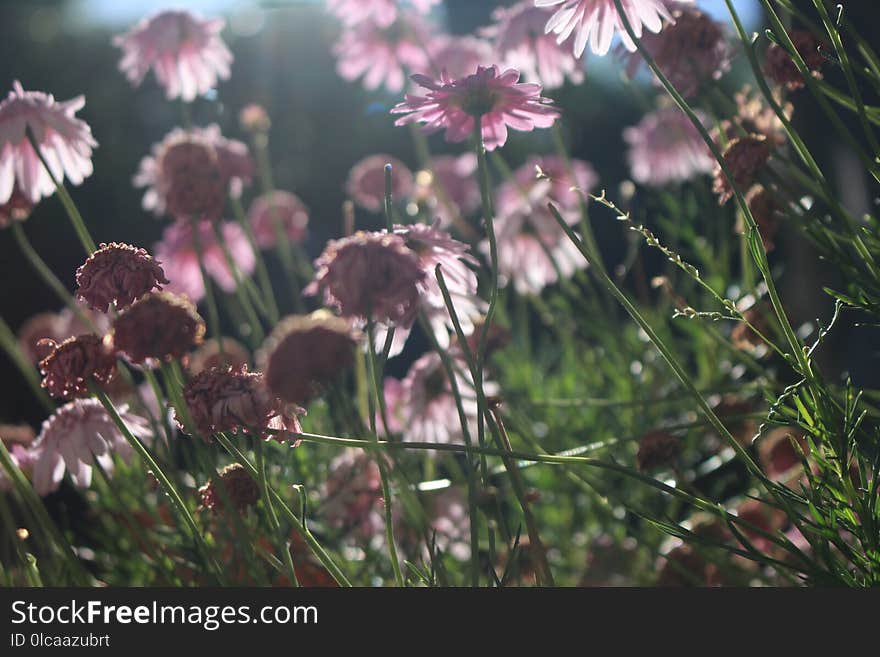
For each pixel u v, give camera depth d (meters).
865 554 0.65
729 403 0.85
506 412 0.84
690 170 1.13
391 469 0.74
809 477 0.66
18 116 0.78
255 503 0.70
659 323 1.02
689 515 0.94
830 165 0.91
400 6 1.12
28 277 2.18
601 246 1.70
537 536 0.66
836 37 0.66
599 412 0.97
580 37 0.70
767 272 0.64
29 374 0.92
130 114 2.51
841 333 0.92
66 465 0.75
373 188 1.29
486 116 0.70
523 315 1.08
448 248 0.69
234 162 0.99
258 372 0.65
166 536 0.81
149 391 0.94
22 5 2.76
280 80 2.41
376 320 0.64
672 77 0.77
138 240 2.39
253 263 1.24
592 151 2.24
